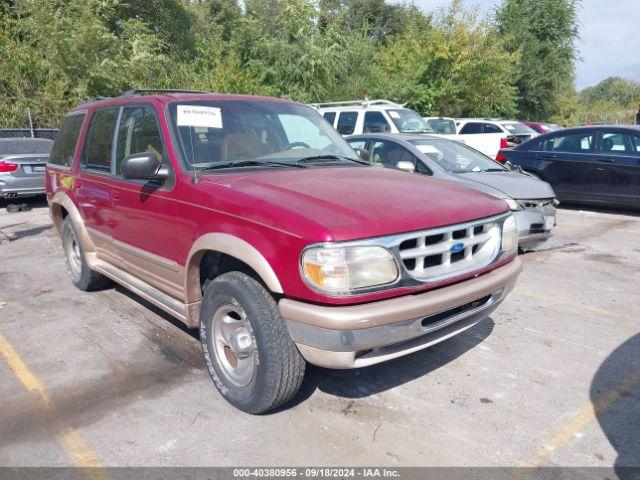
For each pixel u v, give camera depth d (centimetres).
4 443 304
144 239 407
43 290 575
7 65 1750
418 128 1288
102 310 510
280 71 2205
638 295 557
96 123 498
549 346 431
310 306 283
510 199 647
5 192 1064
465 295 314
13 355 415
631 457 291
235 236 313
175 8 2816
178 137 383
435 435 311
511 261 370
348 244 277
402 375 383
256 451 296
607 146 990
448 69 2514
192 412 335
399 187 351
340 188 334
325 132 475
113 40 1934
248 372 328
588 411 336
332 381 374
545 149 1068
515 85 3238
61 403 346
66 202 533
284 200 310
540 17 3203
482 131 1780
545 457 292
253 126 421
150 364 398
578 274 630
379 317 278
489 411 336
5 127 1720
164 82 2028
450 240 315
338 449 298
